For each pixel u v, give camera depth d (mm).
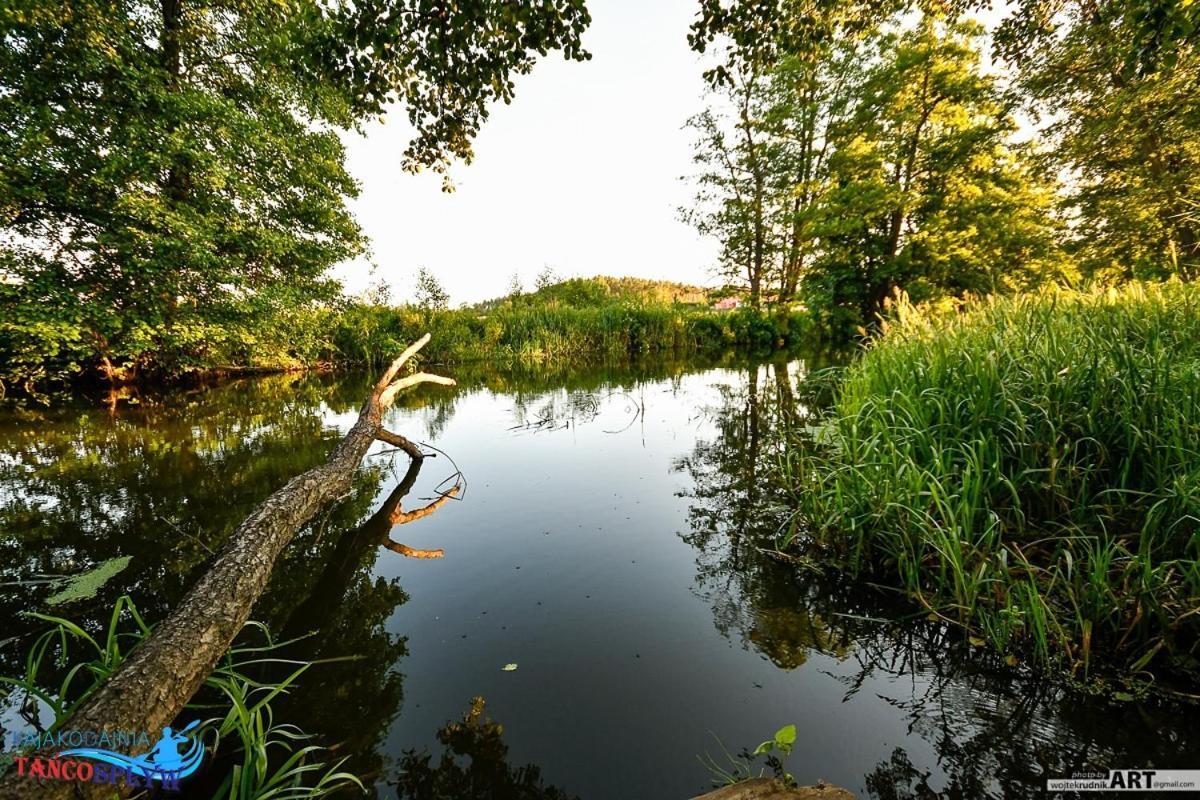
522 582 2408
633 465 4414
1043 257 11992
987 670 1702
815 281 16672
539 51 3475
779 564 2537
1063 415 2473
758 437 5320
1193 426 2029
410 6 3348
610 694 1636
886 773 1310
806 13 4051
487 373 12367
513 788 1296
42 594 2254
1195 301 3115
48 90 6734
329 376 11875
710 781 1302
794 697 1610
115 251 7211
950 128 13758
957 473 2480
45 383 8242
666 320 17469
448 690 1669
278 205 9367
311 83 3945
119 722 1217
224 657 1859
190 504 3412
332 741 1467
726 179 19000
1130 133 8711
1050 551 2135
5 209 6578
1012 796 1228
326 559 2715
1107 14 3789
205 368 9742
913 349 3762
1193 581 1645
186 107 7336
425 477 4176
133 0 7637
